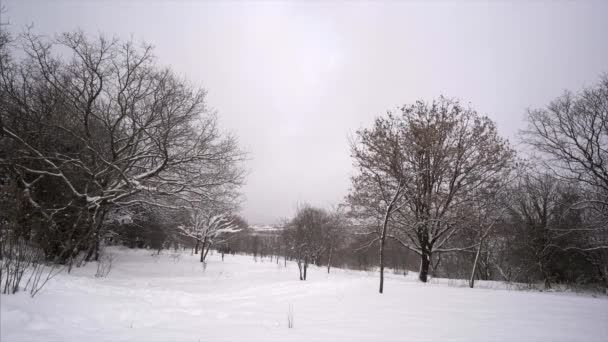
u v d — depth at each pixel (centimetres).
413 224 1617
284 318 570
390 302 720
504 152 1627
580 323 530
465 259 2853
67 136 1349
